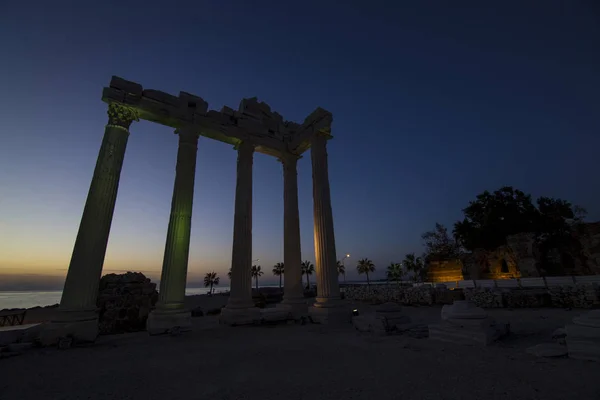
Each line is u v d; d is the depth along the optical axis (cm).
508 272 3259
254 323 1388
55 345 921
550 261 3303
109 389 509
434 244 4862
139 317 1412
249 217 1588
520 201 3844
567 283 1925
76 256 1071
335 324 1315
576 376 493
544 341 798
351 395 442
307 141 1794
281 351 780
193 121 1521
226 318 1381
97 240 1112
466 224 4144
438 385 473
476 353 680
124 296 1391
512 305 1841
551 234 3488
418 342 838
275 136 1859
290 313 1516
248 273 1495
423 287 2506
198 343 941
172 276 1266
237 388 495
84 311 1013
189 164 1460
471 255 3766
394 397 428
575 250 3200
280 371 590
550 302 1742
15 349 849
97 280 1087
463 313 833
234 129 1652
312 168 1669
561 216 3534
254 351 790
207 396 462
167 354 784
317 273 1508
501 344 771
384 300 2770
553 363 577
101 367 661
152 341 1000
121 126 1298
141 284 1479
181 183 1415
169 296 1233
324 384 498
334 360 666
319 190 1598
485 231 3806
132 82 1381
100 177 1184
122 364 685
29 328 987
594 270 2970
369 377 528
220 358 721
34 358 764
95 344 962
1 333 902
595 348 581
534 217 3631
